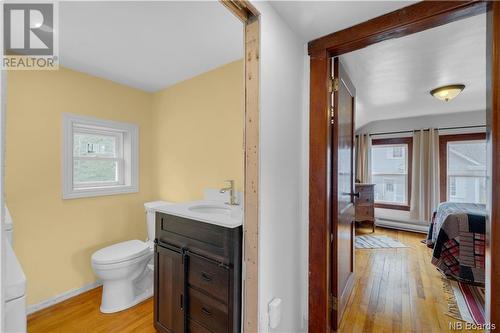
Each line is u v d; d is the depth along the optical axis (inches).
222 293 51.7
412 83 105.5
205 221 54.2
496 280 39.2
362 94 121.8
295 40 57.2
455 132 161.5
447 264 99.2
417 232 170.2
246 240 46.3
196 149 91.8
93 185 93.0
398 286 92.9
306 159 62.8
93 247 88.9
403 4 47.3
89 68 84.4
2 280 20.2
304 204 62.5
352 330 67.3
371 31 51.8
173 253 62.0
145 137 107.0
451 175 163.9
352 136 85.7
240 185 78.9
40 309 75.3
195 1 51.9
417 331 67.2
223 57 77.9
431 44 72.3
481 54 78.6
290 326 56.2
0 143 19.5
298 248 60.1
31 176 74.5
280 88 50.9
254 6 42.5
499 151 39.1
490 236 40.1
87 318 71.6
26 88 73.6
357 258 122.0
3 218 20.1
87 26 60.3
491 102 40.5
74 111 84.4
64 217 81.6
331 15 50.3
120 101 97.8
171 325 62.2
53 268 78.7
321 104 58.7
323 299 58.8
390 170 187.0
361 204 169.9
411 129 176.1
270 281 48.0
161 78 94.0
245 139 46.1
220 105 84.5
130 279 78.6
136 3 52.3
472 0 41.9
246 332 46.3
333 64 63.0
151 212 92.1
